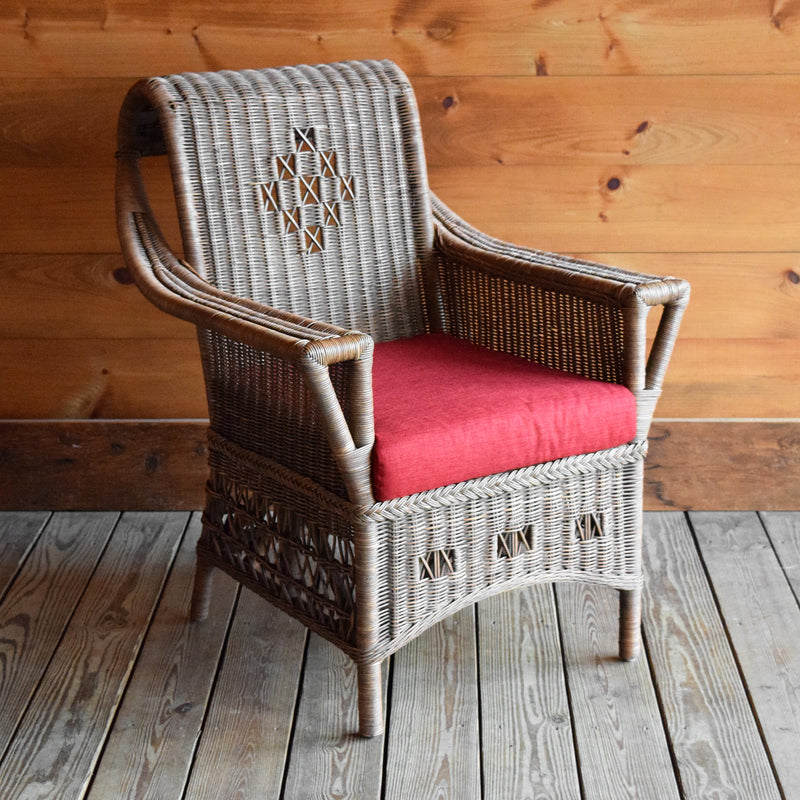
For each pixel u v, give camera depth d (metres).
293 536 1.72
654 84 2.14
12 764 1.62
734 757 1.63
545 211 2.24
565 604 2.04
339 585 1.64
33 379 2.34
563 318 1.82
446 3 2.10
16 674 1.84
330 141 1.94
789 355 2.30
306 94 1.91
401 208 2.03
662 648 1.90
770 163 2.18
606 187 2.21
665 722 1.71
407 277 2.04
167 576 2.15
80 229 2.23
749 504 2.38
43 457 2.37
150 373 2.33
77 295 2.27
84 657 1.89
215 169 1.83
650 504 2.38
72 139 2.17
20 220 2.22
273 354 1.46
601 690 1.79
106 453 2.37
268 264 1.90
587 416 1.66
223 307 1.61
